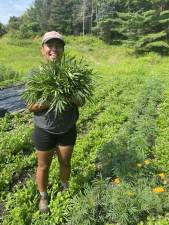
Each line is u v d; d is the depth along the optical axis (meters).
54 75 1.51
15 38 19.75
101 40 16.47
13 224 1.64
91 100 1.61
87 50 14.80
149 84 4.77
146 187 1.73
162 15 13.78
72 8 20.36
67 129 1.60
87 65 1.61
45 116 1.56
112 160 2.06
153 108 3.63
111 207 1.63
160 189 1.66
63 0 20.34
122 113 3.50
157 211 1.64
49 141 1.60
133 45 13.88
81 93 1.54
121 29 14.91
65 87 1.50
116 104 3.99
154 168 2.05
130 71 7.77
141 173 1.89
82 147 2.51
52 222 1.66
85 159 2.32
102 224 1.63
